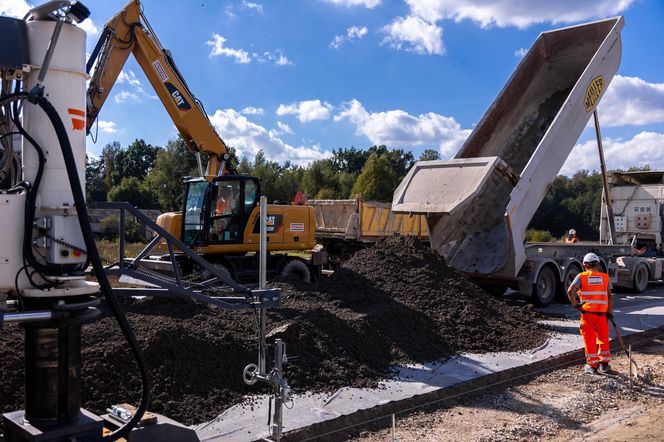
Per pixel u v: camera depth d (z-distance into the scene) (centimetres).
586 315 823
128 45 1290
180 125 1391
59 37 325
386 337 830
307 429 543
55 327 327
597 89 1288
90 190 6412
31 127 325
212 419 561
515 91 1362
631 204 1864
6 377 545
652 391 743
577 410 655
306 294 1018
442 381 711
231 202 1359
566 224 6019
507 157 1380
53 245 318
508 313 1059
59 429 322
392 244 1198
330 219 2222
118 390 570
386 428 582
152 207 5309
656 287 1864
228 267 1362
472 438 559
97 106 1247
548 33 1402
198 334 693
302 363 700
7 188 355
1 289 316
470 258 1285
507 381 755
